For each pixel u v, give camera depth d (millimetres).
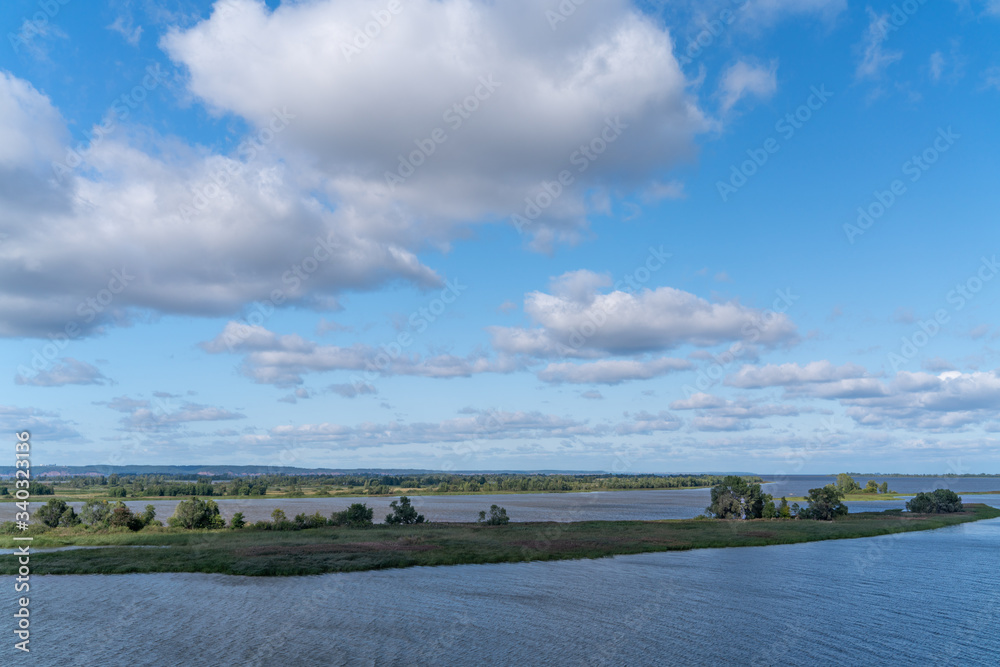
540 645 35156
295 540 76625
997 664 32906
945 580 57500
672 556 72000
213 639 35438
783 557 72062
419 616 41125
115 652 33000
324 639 35625
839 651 34781
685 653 34094
